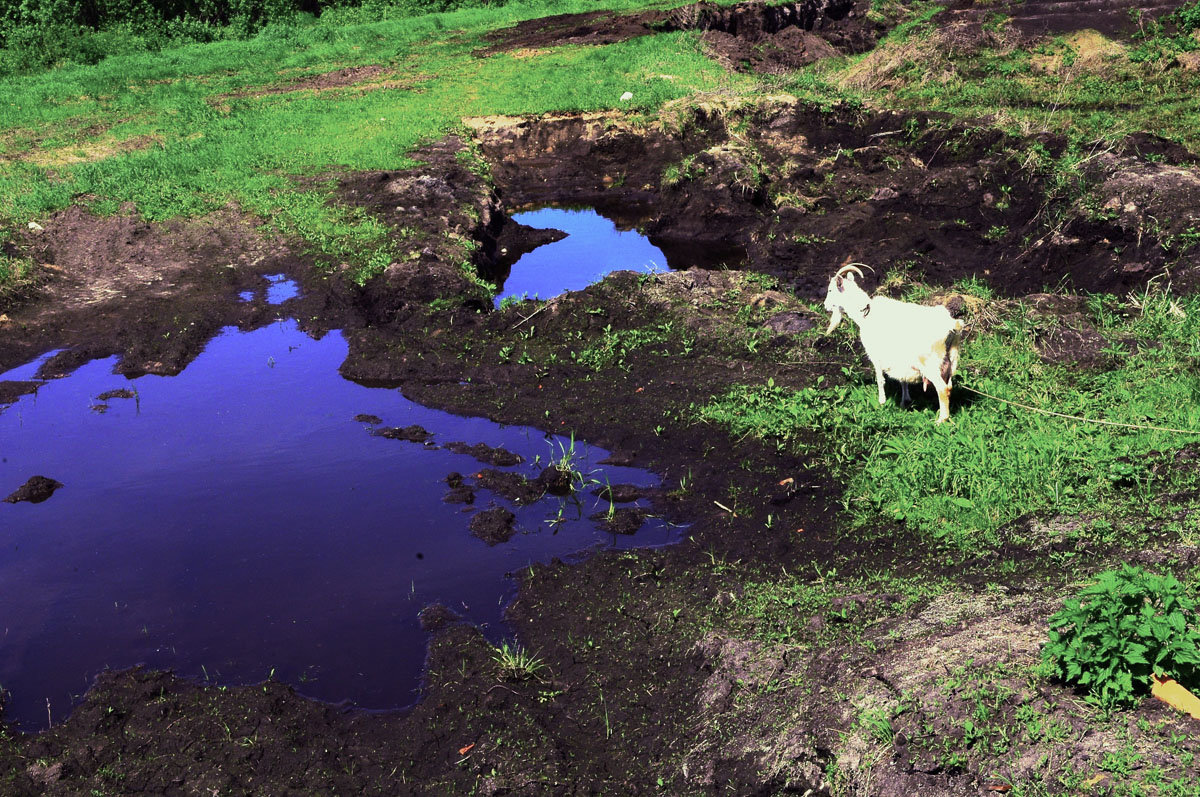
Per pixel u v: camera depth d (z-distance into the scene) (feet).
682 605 21.38
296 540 25.57
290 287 43.34
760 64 83.41
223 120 66.85
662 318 37.35
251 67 86.02
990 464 24.34
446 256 44.21
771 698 17.79
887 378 30.48
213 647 21.63
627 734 18.20
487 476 28.09
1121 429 25.53
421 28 101.04
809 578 22.03
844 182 52.95
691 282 39.32
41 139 63.26
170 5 105.19
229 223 49.47
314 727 19.11
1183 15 64.23
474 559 24.48
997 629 17.51
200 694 20.06
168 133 64.08
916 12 99.45
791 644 19.13
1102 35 67.31
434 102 71.00
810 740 16.40
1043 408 27.40
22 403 33.91
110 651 21.63
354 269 43.16
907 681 16.74
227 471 29.19
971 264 43.65
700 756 17.20
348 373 35.58
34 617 22.84
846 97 62.08
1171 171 40.98
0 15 94.17
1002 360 30.94
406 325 38.75
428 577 23.82
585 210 60.64
